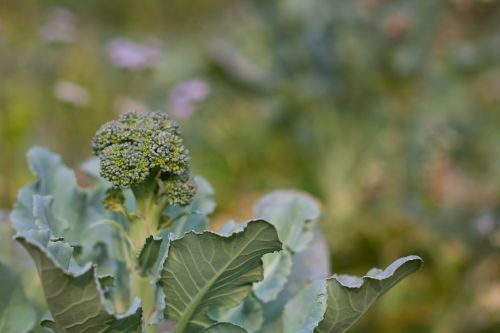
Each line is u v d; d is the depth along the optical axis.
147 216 1.25
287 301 1.52
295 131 4.58
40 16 5.37
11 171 3.66
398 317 3.10
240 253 1.10
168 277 1.15
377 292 1.10
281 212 1.54
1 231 1.55
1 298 1.22
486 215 3.26
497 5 4.27
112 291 1.39
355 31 4.33
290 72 4.61
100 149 1.24
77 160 3.96
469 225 3.30
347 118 4.40
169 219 1.28
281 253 1.46
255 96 4.73
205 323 1.27
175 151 1.20
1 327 1.22
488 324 3.10
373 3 4.27
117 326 1.09
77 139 4.05
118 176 1.19
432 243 3.37
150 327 1.30
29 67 4.34
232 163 4.28
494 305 3.13
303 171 4.41
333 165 4.27
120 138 1.22
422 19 4.16
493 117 4.79
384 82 4.27
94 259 1.45
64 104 3.83
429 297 3.22
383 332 3.09
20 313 1.23
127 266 1.32
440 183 3.95
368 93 4.36
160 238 1.21
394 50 4.20
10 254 1.52
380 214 3.79
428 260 3.34
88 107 4.14
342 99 4.43
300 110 4.58
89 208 1.49
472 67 4.50
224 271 1.13
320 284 1.40
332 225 3.50
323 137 4.40
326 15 4.42
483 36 4.51
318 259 1.67
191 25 7.17
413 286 3.26
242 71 4.66
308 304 1.39
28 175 3.70
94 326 1.08
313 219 1.51
